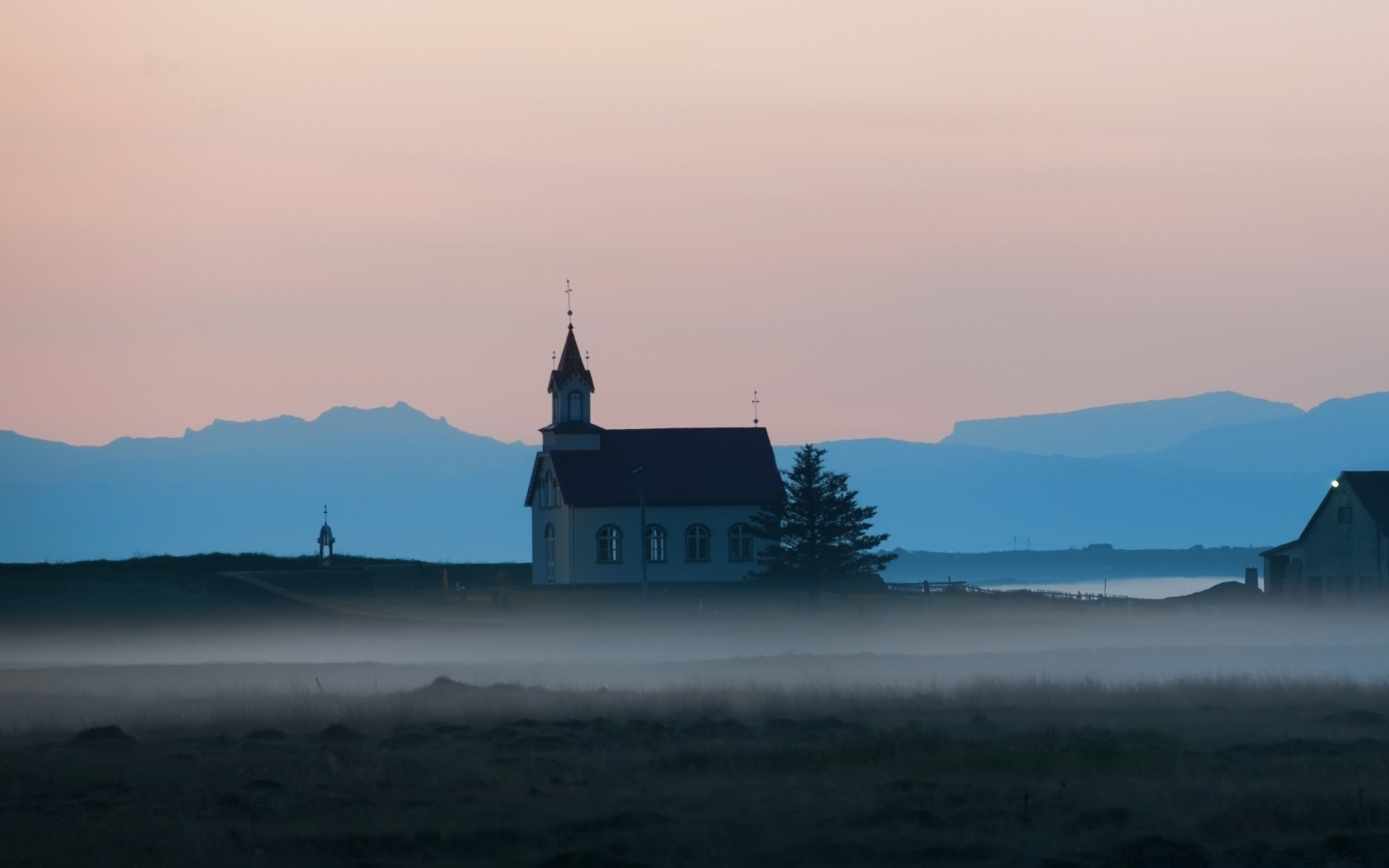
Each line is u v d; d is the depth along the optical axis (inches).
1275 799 4242.1
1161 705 6643.7
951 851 3730.3
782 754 5098.4
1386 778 4630.9
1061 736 5531.5
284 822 4175.7
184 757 5344.5
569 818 4146.2
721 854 3700.8
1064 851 3742.6
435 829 3983.8
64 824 4183.1
